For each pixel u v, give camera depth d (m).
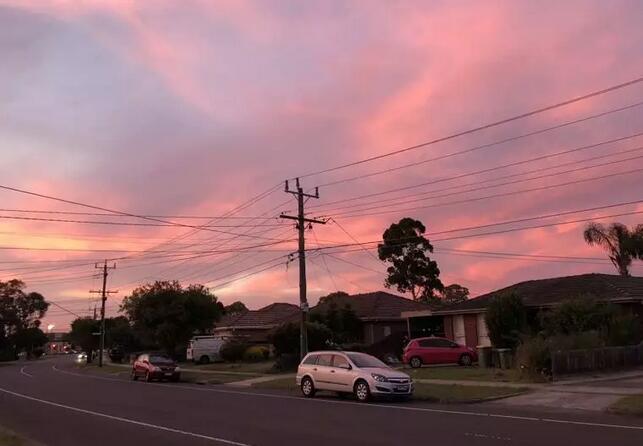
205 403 20.56
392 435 12.50
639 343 28.19
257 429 13.95
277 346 39.34
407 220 63.72
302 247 33.62
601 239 48.53
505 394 19.62
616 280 34.91
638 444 10.83
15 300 122.38
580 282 35.34
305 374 22.39
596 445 10.80
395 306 50.09
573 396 18.30
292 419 15.58
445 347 32.62
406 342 41.47
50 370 58.00
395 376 19.69
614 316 27.75
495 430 12.84
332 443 11.73
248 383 29.92
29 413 18.89
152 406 20.00
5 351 117.38
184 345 56.75
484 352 29.78
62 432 14.40
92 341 85.56
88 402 22.14
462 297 80.50
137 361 38.22
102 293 65.50
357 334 48.03
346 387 20.58
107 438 13.24
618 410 15.23
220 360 52.31
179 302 56.41
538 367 23.02
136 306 57.50
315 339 39.34
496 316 30.78
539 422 13.95
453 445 11.18
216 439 12.66
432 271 63.25
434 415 15.68
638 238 47.50
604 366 24.62
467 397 19.19
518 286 39.41
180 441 12.53
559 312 28.55
